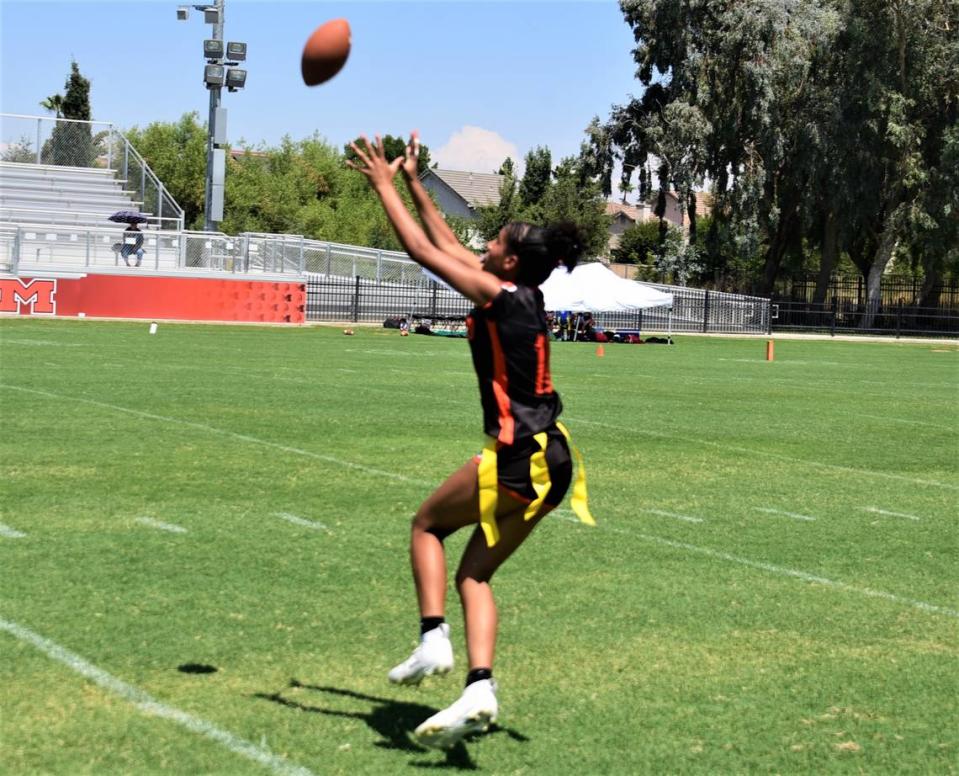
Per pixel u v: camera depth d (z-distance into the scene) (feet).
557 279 115.96
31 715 14.96
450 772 13.83
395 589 21.84
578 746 14.87
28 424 40.19
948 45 171.53
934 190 171.53
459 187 338.54
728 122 175.63
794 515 31.12
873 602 22.68
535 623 20.22
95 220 132.05
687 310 166.09
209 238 118.52
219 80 123.24
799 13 172.96
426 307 143.84
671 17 174.19
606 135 187.32
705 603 22.00
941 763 14.82
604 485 34.22
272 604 20.52
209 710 15.42
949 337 184.44
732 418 53.11
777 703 16.81
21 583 21.07
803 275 202.90
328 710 15.69
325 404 50.47
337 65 14.24
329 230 228.43
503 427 14.14
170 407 46.65
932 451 44.83
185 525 26.32
